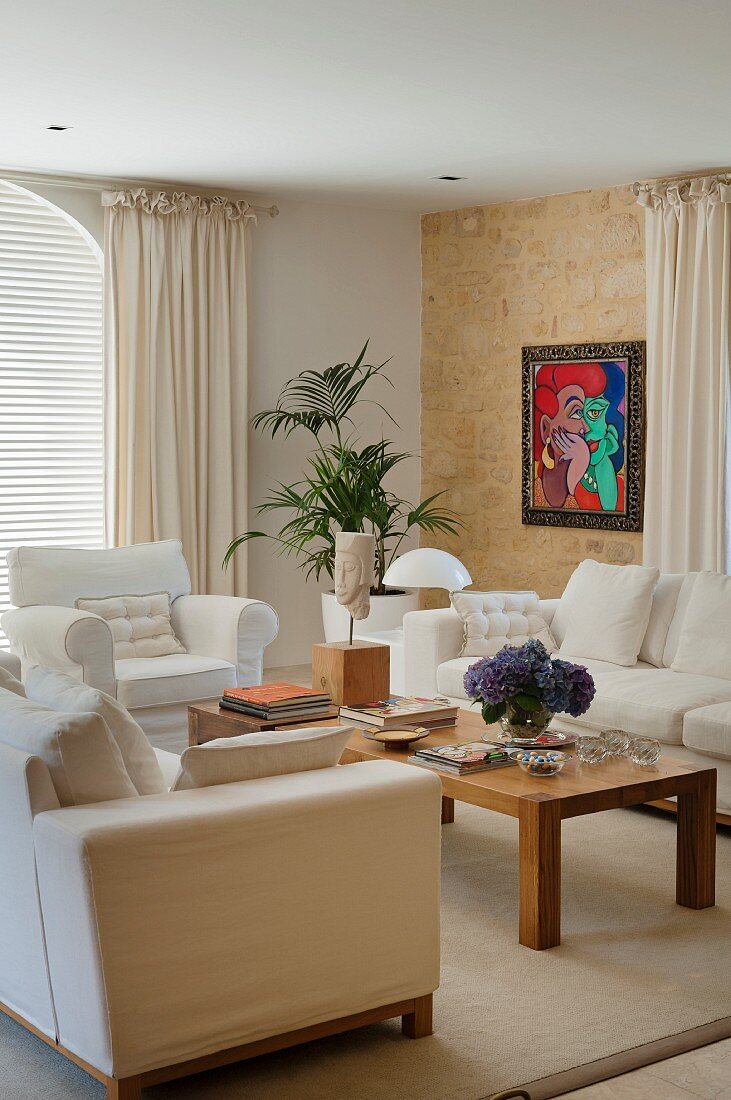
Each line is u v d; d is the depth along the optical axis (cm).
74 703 301
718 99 504
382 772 301
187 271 702
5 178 655
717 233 635
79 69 458
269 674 753
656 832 464
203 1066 268
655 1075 283
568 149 602
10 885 281
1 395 671
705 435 651
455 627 567
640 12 393
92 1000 256
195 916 264
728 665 508
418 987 299
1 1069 284
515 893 398
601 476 711
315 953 282
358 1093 274
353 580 486
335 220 777
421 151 609
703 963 344
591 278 716
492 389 778
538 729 415
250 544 760
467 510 800
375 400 805
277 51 435
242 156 621
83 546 702
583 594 573
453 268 796
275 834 274
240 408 732
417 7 388
